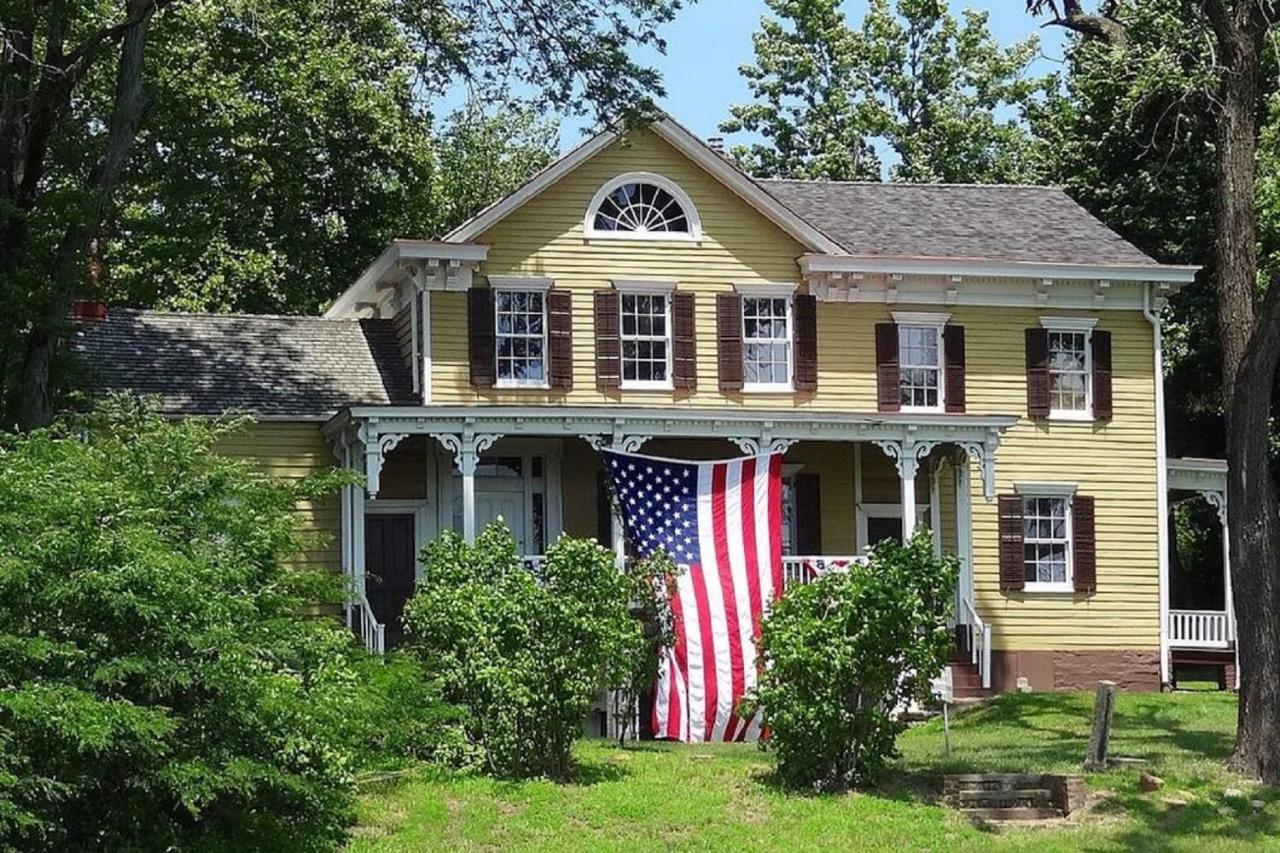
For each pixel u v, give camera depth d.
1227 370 24.12
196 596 16.91
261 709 17.58
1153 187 42.56
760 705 22.50
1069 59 44.69
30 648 15.73
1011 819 21.56
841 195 37.28
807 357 33.81
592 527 33.22
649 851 19.12
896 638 21.94
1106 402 35.50
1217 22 24.27
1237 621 23.95
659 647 27.03
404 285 33.75
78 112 32.06
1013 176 55.19
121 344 32.66
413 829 19.55
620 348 33.00
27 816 15.12
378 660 21.78
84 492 16.81
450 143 54.16
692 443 33.84
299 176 40.53
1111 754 24.81
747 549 29.08
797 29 57.31
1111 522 35.44
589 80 29.39
